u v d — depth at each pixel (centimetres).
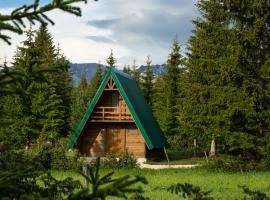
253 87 2670
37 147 2680
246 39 2673
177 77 5275
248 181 2119
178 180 2148
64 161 2541
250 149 2744
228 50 2745
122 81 3628
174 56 5328
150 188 1802
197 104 3347
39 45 3809
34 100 3531
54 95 3912
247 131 2772
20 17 381
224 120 2683
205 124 3225
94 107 3519
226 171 2588
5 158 738
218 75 2794
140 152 3572
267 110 2669
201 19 3506
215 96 2764
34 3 378
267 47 2752
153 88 6706
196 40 3822
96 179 391
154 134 3669
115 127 3625
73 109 6125
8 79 405
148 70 6738
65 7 379
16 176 449
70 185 636
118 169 2650
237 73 2675
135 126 3603
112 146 3609
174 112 5200
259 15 2673
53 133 3681
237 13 2775
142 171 2578
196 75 3516
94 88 7394
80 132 3484
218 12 2812
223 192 1725
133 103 3559
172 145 5012
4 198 413
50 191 613
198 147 4431
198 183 2023
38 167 673
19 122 3262
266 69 2644
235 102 2680
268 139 2634
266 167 2630
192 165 3142
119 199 1439
